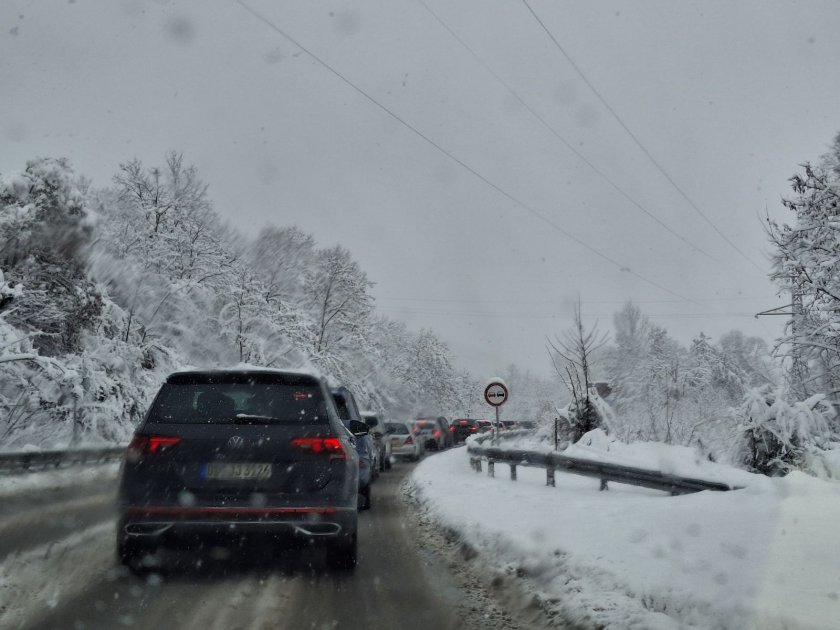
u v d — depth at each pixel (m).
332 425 6.40
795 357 18.75
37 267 22.45
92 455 17.56
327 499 6.10
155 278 29.44
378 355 45.34
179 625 4.73
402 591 5.84
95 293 24.12
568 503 9.88
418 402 62.25
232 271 32.97
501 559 6.76
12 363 20.03
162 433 6.12
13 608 5.00
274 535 6.00
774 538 6.35
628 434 26.55
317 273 43.25
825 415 14.71
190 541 6.11
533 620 5.08
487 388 19.30
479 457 17.62
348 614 5.12
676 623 4.43
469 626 4.91
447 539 8.46
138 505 5.95
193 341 30.84
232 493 6.01
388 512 11.30
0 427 20.56
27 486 13.36
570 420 22.25
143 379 25.36
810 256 18.75
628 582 5.19
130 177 31.52
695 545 6.23
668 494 13.04
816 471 12.86
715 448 14.17
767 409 13.66
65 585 5.67
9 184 22.19
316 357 37.44
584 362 22.64
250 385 6.58
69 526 8.58
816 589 4.75
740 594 4.69
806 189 19.66
